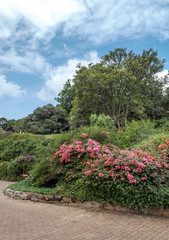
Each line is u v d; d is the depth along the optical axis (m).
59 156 7.28
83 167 6.55
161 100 29.77
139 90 27.81
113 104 27.58
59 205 5.55
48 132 42.94
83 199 5.40
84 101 27.31
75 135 8.89
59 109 45.91
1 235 3.39
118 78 24.47
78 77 25.64
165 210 4.43
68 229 3.66
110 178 5.05
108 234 3.39
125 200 4.78
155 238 3.21
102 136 9.07
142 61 28.14
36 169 7.53
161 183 4.93
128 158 5.21
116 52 30.52
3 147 16.23
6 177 11.88
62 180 6.76
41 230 3.62
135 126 11.22
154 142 8.48
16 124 51.16
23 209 5.24
